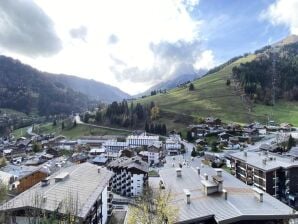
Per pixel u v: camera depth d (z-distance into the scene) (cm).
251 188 5512
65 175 6366
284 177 8706
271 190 8719
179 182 5797
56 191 5584
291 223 4666
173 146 18475
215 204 4734
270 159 9544
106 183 6662
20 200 5225
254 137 19912
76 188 5891
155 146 17162
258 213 4456
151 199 4588
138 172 11006
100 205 6575
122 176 11181
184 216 4369
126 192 11069
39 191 5609
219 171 6169
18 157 18450
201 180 5672
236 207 4612
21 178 10606
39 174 10794
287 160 9456
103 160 14650
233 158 10606
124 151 16438
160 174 6519
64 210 4666
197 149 17462
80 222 4722
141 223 4147
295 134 18012
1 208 5019
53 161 14875
